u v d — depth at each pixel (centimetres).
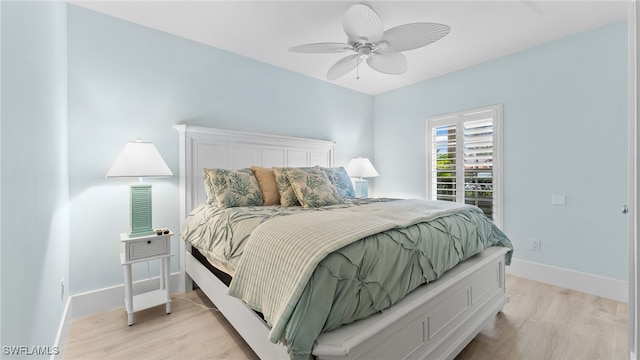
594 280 239
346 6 210
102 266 214
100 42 214
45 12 137
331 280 102
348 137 412
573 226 252
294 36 256
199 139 261
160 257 204
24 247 97
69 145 201
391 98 420
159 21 230
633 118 123
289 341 93
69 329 182
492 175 307
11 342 83
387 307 117
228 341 169
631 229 124
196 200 259
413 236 138
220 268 175
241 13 219
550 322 192
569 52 253
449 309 149
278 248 119
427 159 372
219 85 281
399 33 188
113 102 220
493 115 305
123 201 224
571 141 253
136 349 162
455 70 338
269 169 268
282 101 334
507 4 206
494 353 158
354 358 100
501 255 203
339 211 177
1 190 79
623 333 178
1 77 81
